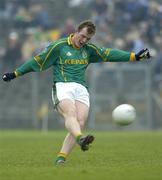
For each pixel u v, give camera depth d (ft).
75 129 94.17
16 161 110.11
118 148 141.69
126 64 261.44
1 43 303.48
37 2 320.70
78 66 99.30
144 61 261.85
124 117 96.53
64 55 99.09
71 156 119.65
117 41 292.20
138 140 173.27
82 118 97.30
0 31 307.58
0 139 184.65
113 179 79.87
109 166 98.27
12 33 302.04
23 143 165.07
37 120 263.49
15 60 276.21
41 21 306.76
